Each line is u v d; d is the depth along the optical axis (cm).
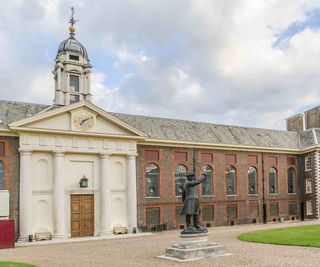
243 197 4862
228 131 5116
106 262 1972
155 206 4194
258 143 5141
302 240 2572
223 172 4744
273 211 5119
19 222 3406
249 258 1944
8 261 2038
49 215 3556
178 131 4634
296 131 6062
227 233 3438
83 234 3691
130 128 3950
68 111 3659
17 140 3500
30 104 3978
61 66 4006
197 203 2141
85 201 3744
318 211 5156
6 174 3425
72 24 4241
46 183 3581
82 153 3741
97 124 3822
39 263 1997
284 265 1734
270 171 5188
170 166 4356
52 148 3575
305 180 5406
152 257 2109
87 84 4122
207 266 1769
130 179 3947
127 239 3288
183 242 2089
